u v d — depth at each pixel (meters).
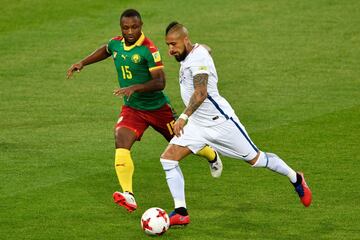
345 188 36.09
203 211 33.47
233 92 51.53
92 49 59.41
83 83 53.34
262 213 33.22
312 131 44.50
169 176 31.25
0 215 32.78
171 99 50.66
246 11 67.12
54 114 47.56
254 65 56.47
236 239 30.56
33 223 32.03
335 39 61.28
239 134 31.75
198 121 31.55
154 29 63.09
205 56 30.73
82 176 37.66
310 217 32.75
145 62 34.09
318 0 69.56
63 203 34.25
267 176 37.69
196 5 68.50
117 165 33.00
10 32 62.91
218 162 35.72
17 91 51.69
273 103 49.53
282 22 64.62
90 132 44.34
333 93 51.31
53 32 62.81
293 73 55.03
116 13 66.50
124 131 34.09
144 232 31.23
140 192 36.03
